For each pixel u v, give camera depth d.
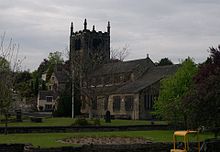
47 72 159.75
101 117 93.56
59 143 34.72
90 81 87.69
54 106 124.31
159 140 38.44
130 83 99.06
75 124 56.84
